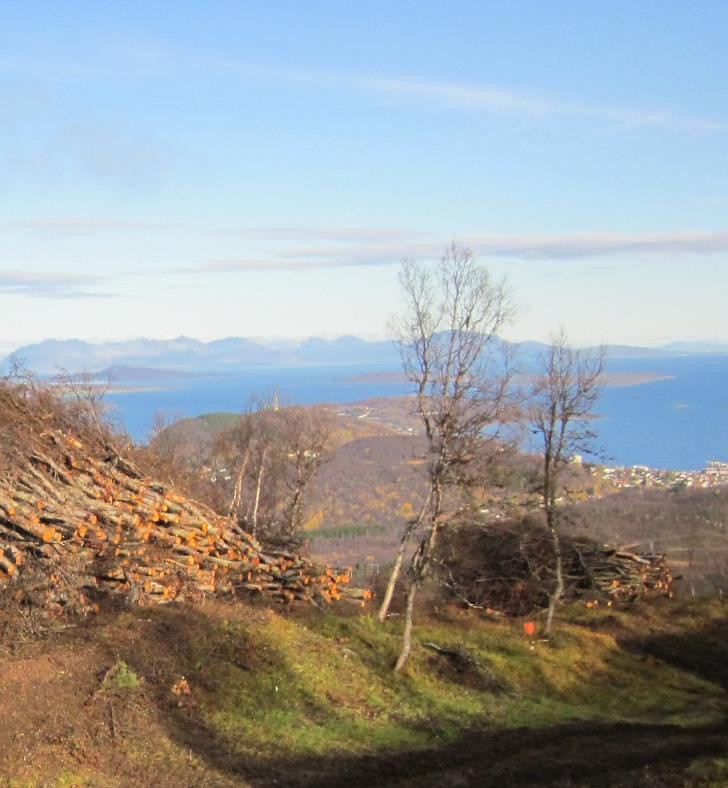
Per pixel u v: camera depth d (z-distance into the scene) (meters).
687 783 11.46
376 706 14.67
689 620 25.41
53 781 9.59
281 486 32.72
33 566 14.18
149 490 17.91
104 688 12.07
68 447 17.23
